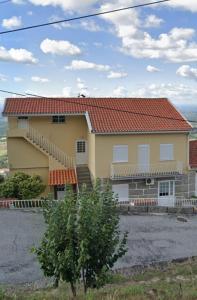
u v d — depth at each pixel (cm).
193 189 2727
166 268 1190
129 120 2658
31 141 2700
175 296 812
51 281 1104
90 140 2700
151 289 898
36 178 2475
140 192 2606
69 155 2875
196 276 1080
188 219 1877
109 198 774
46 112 2673
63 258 713
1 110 2656
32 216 1833
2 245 1429
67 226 710
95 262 750
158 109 2875
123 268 1190
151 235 1584
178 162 2648
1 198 2220
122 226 1706
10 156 2722
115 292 845
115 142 2544
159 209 1997
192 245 1469
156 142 2627
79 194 789
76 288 945
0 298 820
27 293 936
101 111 2747
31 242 1462
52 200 778
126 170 2550
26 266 1241
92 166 2616
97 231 733
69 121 2845
